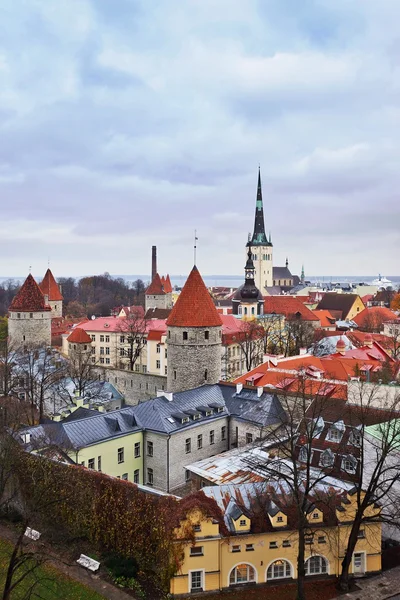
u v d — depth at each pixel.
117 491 45.78
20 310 120.88
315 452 53.62
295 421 62.12
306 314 166.75
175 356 77.94
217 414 68.19
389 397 57.16
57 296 167.62
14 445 50.44
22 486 50.25
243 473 52.00
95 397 86.12
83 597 39.34
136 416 63.66
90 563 43.38
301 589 38.19
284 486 46.50
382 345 110.25
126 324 134.00
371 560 43.34
